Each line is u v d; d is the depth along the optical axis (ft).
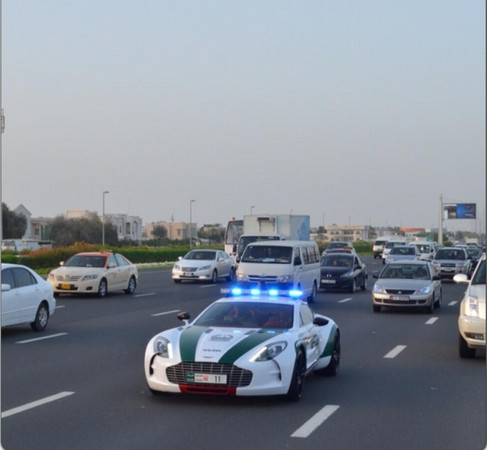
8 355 48.98
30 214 394.93
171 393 35.94
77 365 45.06
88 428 29.84
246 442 27.89
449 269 140.67
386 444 27.84
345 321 72.79
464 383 40.09
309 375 42.27
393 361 48.01
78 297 96.89
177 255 230.27
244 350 33.86
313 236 526.16
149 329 63.67
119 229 480.64
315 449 27.07
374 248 279.49
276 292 41.73
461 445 27.76
